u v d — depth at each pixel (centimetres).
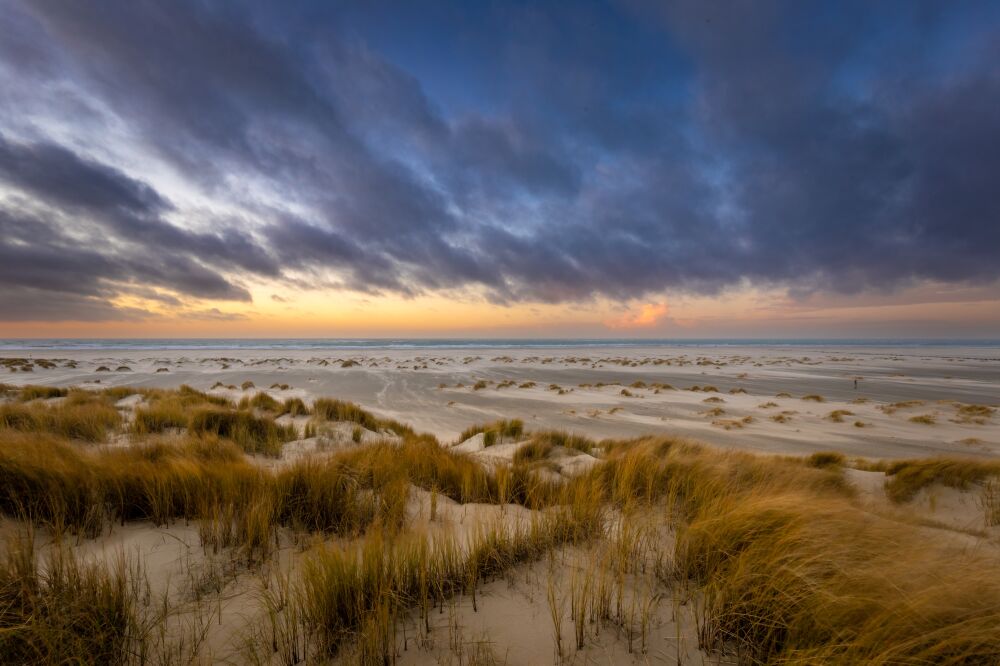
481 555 273
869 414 1734
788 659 179
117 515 343
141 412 858
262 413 1205
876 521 309
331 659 195
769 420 1614
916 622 185
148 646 199
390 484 408
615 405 1922
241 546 299
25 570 209
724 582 221
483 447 953
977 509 585
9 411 789
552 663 188
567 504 365
